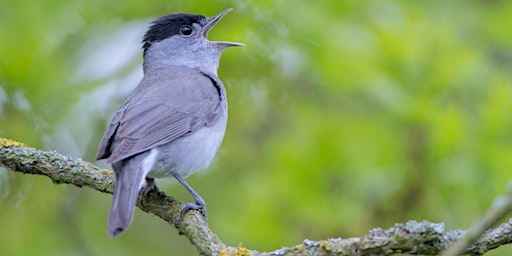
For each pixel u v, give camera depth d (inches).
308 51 504.7
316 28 499.5
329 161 481.1
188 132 389.7
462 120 467.2
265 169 510.3
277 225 473.4
